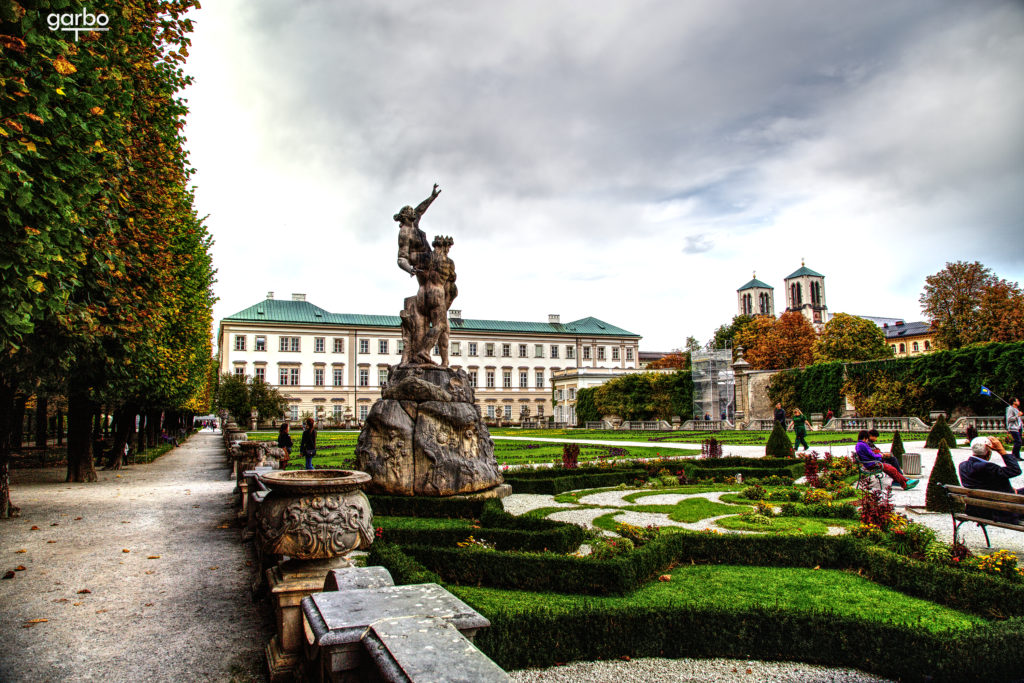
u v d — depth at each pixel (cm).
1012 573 532
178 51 1108
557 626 464
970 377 3222
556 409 7262
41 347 926
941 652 429
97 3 781
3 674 448
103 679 439
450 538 727
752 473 1512
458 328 8100
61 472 2056
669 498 1224
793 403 4516
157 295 1176
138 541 905
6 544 885
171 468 2241
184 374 2312
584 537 787
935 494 993
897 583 581
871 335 5409
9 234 567
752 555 682
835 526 911
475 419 1121
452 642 225
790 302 11319
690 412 5112
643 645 476
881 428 3316
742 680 438
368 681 230
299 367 7175
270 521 446
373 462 1054
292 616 432
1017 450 1762
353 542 452
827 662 466
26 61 563
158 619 566
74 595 639
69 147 655
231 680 438
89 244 841
